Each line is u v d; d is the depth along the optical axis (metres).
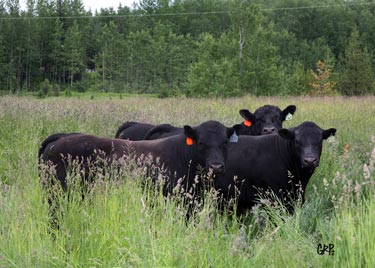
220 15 120.31
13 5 90.44
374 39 102.00
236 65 39.50
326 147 9.59
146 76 90.38
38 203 5.93
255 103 24.59
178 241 4.90
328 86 52.22
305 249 5.16
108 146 6.80
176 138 6.88
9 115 12.78
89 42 103.50
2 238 5.10
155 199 5.92
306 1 110.75
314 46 91.56
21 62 86.38
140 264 4.63
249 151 7.53
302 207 6.79
